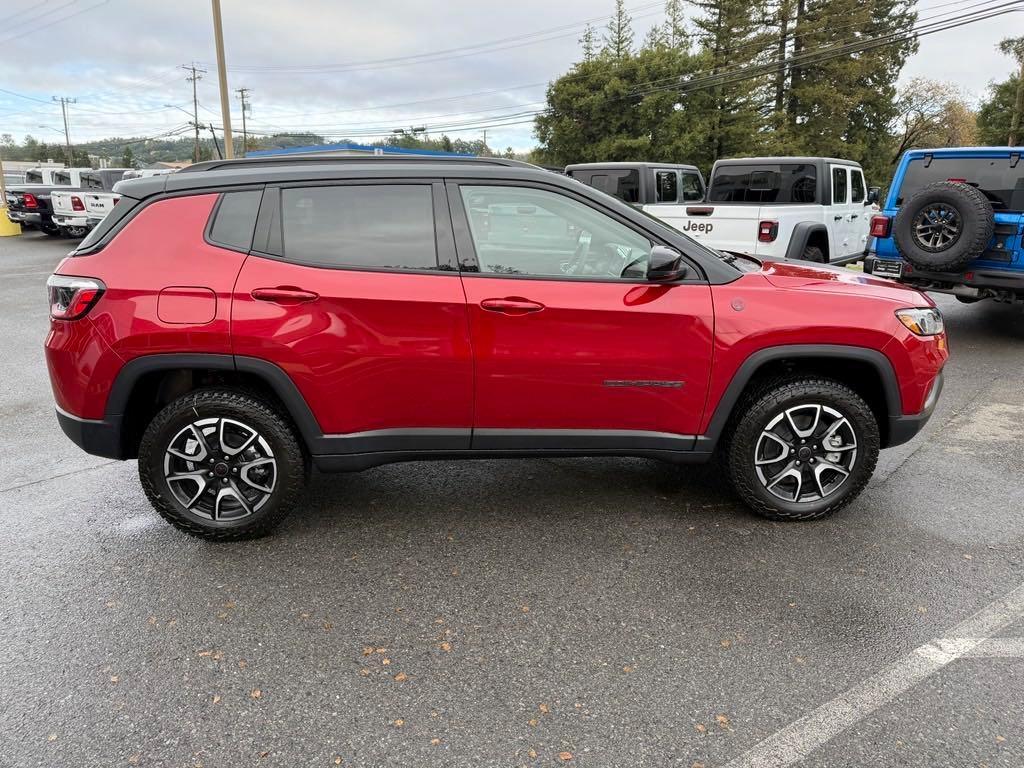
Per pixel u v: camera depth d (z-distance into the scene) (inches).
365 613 106.4
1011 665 93.4
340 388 118.7
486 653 97.0
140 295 115.1
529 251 123.0
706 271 124.3
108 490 152.3
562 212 122.6
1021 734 81.4
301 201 119.0
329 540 128.8
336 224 119.1
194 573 117.7
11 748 80.0
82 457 172.7
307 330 115.8
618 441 127.3
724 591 111.4
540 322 118.8
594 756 78.8
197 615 105.8
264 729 83.1
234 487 124.5
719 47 1523.1
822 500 133.3
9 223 863.7
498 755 79.0
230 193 119.2
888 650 96.7
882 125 1657.2
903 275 294.7
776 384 129.3
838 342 124.0
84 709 86.4
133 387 117.5
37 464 167.8
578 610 106.7
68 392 118.5
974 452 172.2
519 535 130.5
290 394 118.2
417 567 119.3
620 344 121.0
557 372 121.0
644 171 387.9
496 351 119.3
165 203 119.2
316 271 117.2
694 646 98.0
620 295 120.5
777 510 132.8
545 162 1577.3
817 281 131.6
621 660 95.3
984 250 270.4
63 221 697.0
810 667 93.4
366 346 117.3
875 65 1508.4
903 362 126.6
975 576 115.5
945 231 271.7
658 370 122.6
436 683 91.0
